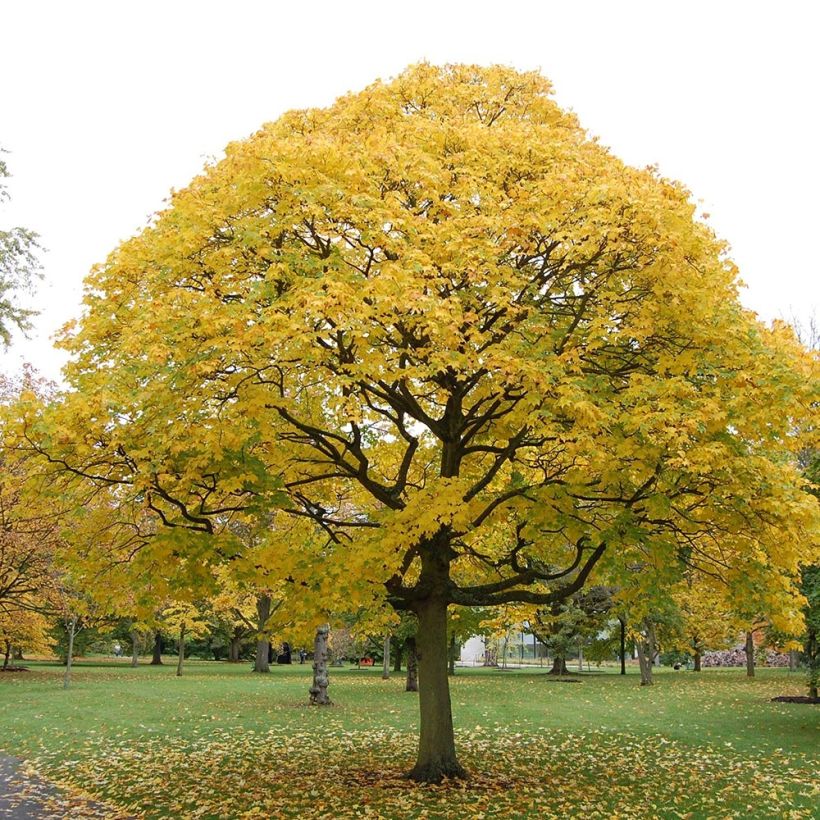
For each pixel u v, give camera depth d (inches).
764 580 350.0
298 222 312.0
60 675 1270.9
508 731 582.6
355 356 323.3
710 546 383.6
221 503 366.0
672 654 1985.7
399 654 1587.1
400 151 328.8
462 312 314.5
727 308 331.9
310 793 353.7
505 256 340.2
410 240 318.0
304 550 341.4
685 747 499.5
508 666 2130.9
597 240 303.9
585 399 298.5
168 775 403.5
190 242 315.0
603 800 340.2
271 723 636.1
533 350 320.8
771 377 300.7
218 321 283.6
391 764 433.4
